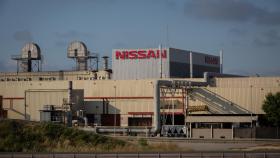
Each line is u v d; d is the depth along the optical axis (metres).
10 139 74.06
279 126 101.75
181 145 80.44
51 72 149.62
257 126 101.56
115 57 138.12
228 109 111.25
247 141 86.06
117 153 62.78
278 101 101.81
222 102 111.94
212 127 100.50
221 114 111.31
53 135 76.69
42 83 127.62
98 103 123.56
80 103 121.75
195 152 62.44
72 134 77.44
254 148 73.50
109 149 72.38
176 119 117.25
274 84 117.44
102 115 123.25
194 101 114.00
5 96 129.50
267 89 108.81
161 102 114.00
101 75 143.38
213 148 75.38
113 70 138.25
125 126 112.50
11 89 129.12
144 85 120.31
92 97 124.19
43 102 124.19
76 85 125.69
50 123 80.06
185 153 61.62
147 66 135.75
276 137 96.81
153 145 76.44
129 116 121.06
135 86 121.06
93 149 72.19
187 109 112.00
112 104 122.56
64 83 126.00
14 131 76.06
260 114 108.75
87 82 125.00
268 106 102.38
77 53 157.12
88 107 124.25
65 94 122.25
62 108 119.62
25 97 125.62
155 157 60.28
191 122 104.94
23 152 66.50
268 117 102.25
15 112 127.94
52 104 123.19
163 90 114.50
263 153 60.66
